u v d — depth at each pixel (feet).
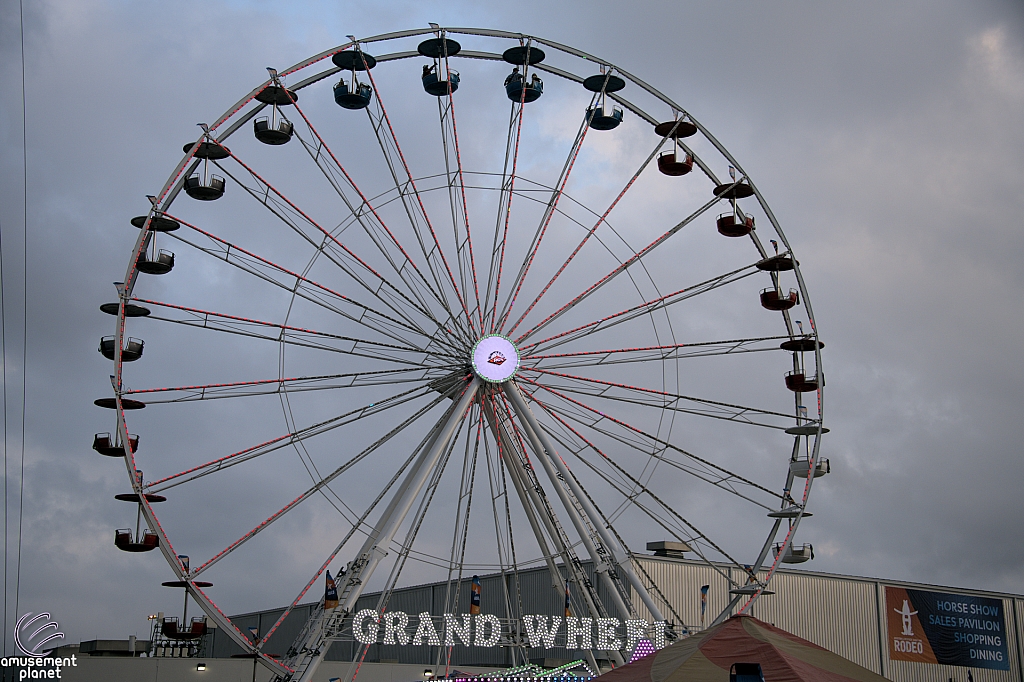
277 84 145.89
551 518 148.97
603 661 173.68
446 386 150.71
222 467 138.41
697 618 189.26
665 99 157.69
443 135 151.23
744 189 158.81
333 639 134.00
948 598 228.84
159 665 161.48
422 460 143.33
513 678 151.64
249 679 167.12
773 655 62.23
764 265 159.12
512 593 207.72
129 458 135.44
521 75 156.25
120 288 139.64
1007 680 231.91
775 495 153.89
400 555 140.46
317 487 139.44
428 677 169.58
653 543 196.44
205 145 143.95
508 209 151.74
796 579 207.41
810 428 155.53
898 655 217.15
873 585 218.59
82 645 177.27
